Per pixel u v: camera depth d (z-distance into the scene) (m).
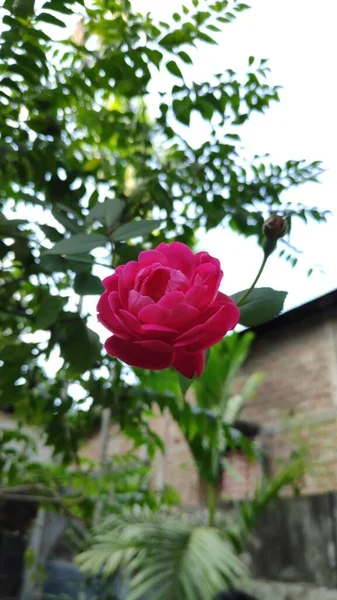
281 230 0.19
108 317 0.16
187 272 0.17
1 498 0.51
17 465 0.59
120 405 0.44
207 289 0.15
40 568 0.75
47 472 0.59
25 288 0.39
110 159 0.42
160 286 0.16
